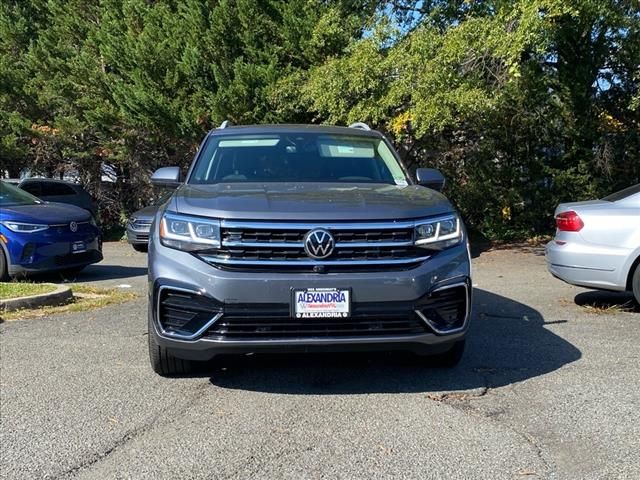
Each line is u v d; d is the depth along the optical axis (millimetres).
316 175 5820
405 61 13258
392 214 4555
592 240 7723
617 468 3609
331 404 4617
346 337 4410
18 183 18375
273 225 4430
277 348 4426
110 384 5078
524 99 15633
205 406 4594
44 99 19766
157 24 18016
